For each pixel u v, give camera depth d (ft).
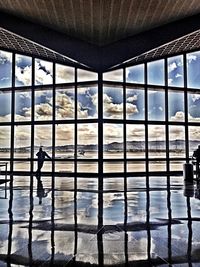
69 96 44.24
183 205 20.22
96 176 41.63
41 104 44.70
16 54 44.75
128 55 40.04
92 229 13.93
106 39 39.81
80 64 41.11
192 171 35.99
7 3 30.99
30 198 23.12
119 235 12.94
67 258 10.14
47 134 44.29
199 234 13.12
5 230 13.74
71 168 43.16
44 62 44.65
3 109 45.14
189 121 46.19
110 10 31.22
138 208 19.17
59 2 29.37
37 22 35.94
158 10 31.96
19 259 10.05
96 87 43.52
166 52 43.62
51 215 17.02
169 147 45.09
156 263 9.70
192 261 9.87
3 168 44.68
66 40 39.14
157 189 28.45
